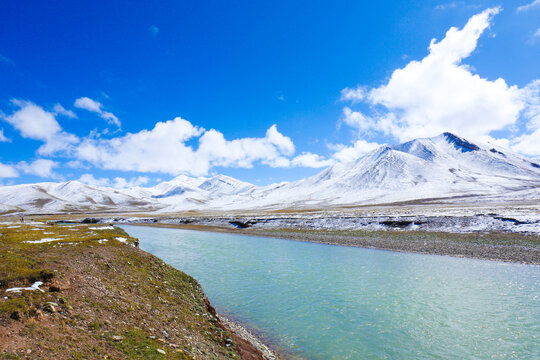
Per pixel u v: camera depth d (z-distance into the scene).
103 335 11.84
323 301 28.02
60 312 12.30
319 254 53.47
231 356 15.23
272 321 23.59
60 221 182.12
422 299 28.00
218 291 31.20
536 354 18.19
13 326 9.87
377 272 38.84
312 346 19.59
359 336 20.92
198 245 68.06
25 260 17.64
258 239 80.56
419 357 18.06
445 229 66.94
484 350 18.77
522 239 53.03
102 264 20.95
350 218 90.56
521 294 28.80
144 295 18.77
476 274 36.72
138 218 180.12
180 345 13.68
